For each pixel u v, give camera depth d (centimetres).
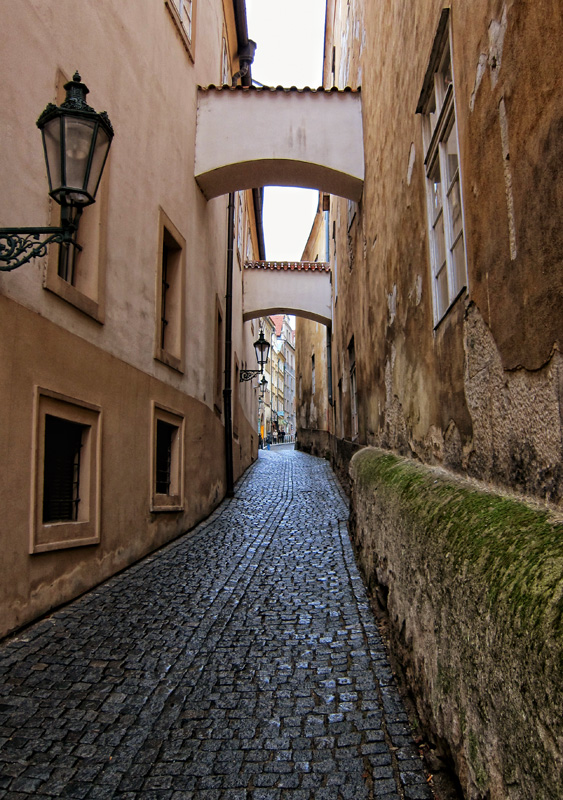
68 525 483
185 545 716
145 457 661
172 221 793
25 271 428
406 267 511
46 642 396
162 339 801
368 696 337
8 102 412
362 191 905
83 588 504
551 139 197
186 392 838
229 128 941
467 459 321
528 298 223
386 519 444
